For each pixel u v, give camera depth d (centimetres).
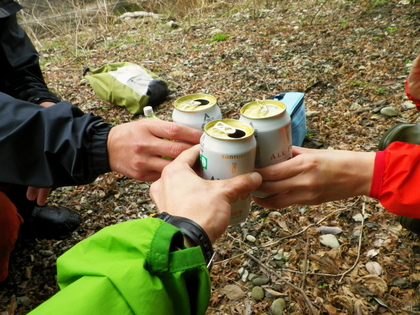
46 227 86
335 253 74
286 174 43
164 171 39
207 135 40
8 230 71
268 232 82
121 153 46
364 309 64
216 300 69
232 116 128
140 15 283
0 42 79
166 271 27
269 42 190
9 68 81
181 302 28
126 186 103
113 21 274
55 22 274
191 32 228
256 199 49
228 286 71
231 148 38
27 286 77
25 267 81
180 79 164
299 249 77
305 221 83
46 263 82
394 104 120
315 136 112
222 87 150
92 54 212
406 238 75
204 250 31
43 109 46
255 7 257
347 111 122
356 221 81
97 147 46
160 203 38
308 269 73
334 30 189
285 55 171
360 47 165
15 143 45
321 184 43
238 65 169
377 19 193
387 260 72
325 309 64
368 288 67
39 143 46
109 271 26
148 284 26
